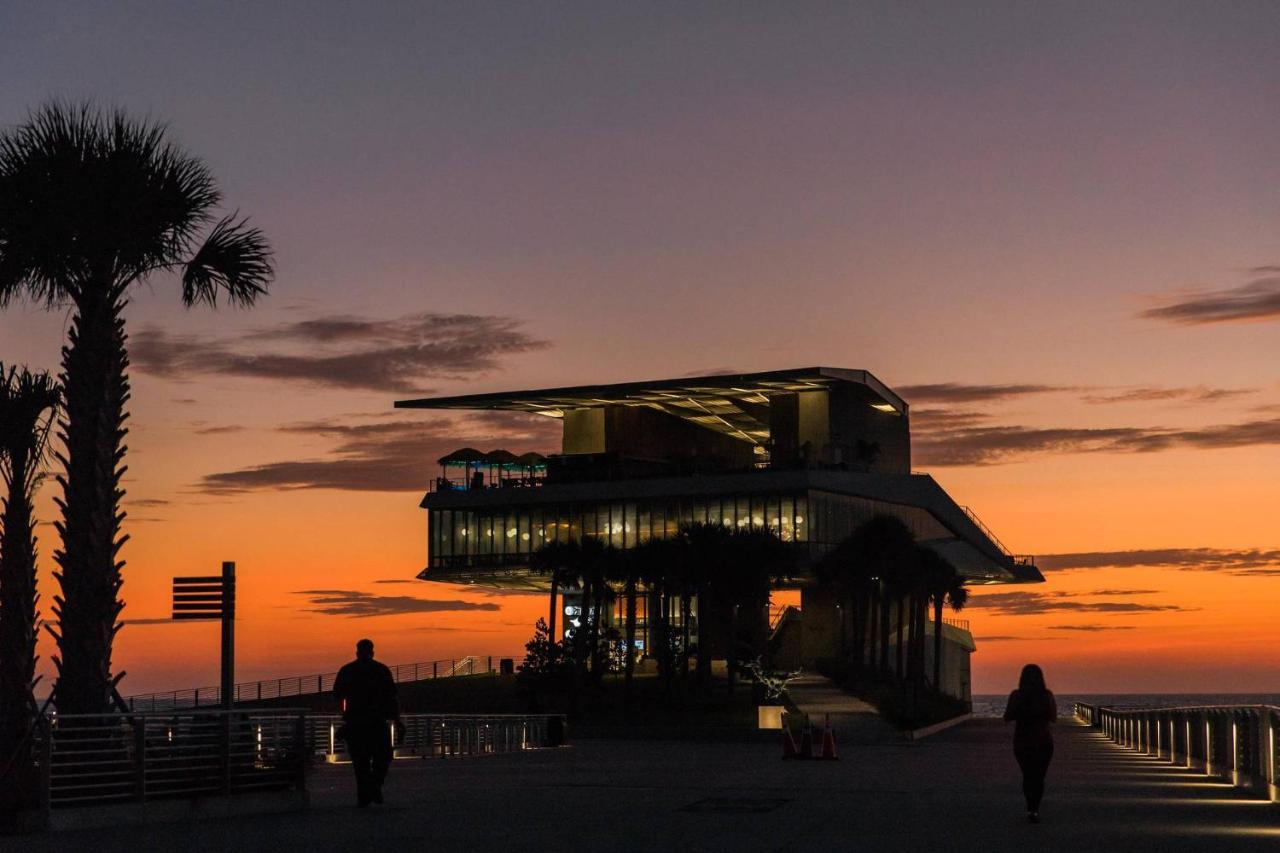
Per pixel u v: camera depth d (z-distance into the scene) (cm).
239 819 1795
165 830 1639
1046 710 1762
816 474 10844
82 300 2138
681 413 12406
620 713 8419
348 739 1958
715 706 8519
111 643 2094
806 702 8675
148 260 2181
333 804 2038
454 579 12244
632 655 9069
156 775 1802
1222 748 2745
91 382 2114
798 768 3359
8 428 2706
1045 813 1877
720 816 1814
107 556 2098
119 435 2134
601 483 11400
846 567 9300
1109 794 2298
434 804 2033
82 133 2166
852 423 11688
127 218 2102
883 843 1467
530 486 11712
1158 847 1435
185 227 2214
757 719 7881
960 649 14550
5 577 2705
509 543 11688
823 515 11012
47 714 1705
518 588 13262
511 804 2033
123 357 2152
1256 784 2272
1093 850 1401
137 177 2123
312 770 2712
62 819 1653
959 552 12900
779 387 11144
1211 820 1780
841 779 2786
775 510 10919
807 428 11294
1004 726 8894
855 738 6544
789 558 9275
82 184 2084
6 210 2086
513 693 9531
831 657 11338
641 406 12050
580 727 7481
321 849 1405
